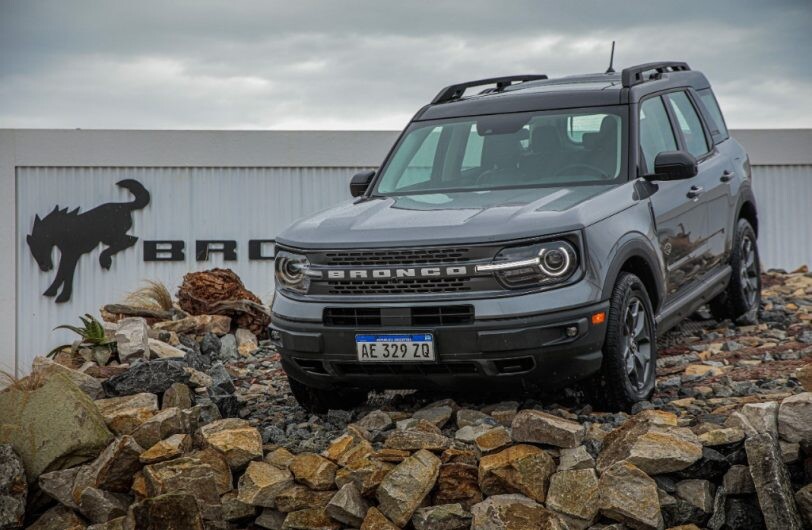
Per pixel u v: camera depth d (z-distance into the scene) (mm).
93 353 7426
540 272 5301
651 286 6176
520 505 4824
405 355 5391
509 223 5387
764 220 17734
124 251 17859
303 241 5766
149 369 6406
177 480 5230
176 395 6281
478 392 5906
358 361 5508
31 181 17812
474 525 4828
